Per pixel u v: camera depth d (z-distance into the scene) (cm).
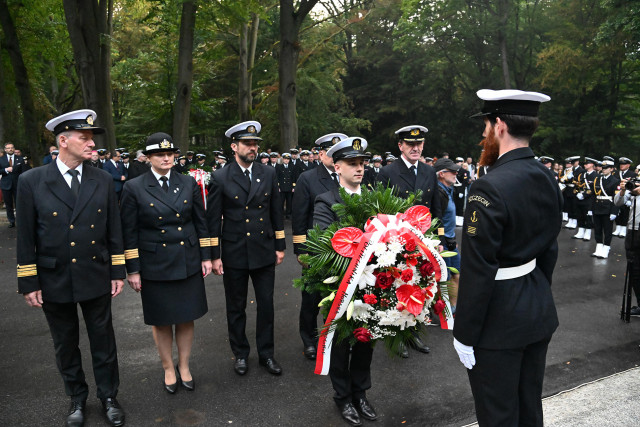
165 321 362
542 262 233
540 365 225
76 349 337
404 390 377
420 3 2783
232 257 407
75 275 319
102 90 1555
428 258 272
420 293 270
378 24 3288
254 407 352
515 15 2756
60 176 324
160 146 359
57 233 317
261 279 420
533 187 211
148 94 2217
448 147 3228
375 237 271
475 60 2934
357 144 352
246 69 2123
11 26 1705
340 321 288
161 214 362
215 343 477
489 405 215
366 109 3372
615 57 2394
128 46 2831
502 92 217
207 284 696
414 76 3150
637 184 514
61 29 2114
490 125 228
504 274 215
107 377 339
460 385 384
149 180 369
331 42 2783
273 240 424
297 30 1623
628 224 529
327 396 369
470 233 209
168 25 1645
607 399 355
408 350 452
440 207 488
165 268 360
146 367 422
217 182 406
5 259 857
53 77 2583
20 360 438
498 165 220
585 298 625
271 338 420
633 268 526
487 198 206
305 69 2675
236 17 1568
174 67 2070
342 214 313
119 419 329
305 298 439
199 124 2572
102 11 1578
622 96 2683
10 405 356
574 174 1248
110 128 1576
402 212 306
